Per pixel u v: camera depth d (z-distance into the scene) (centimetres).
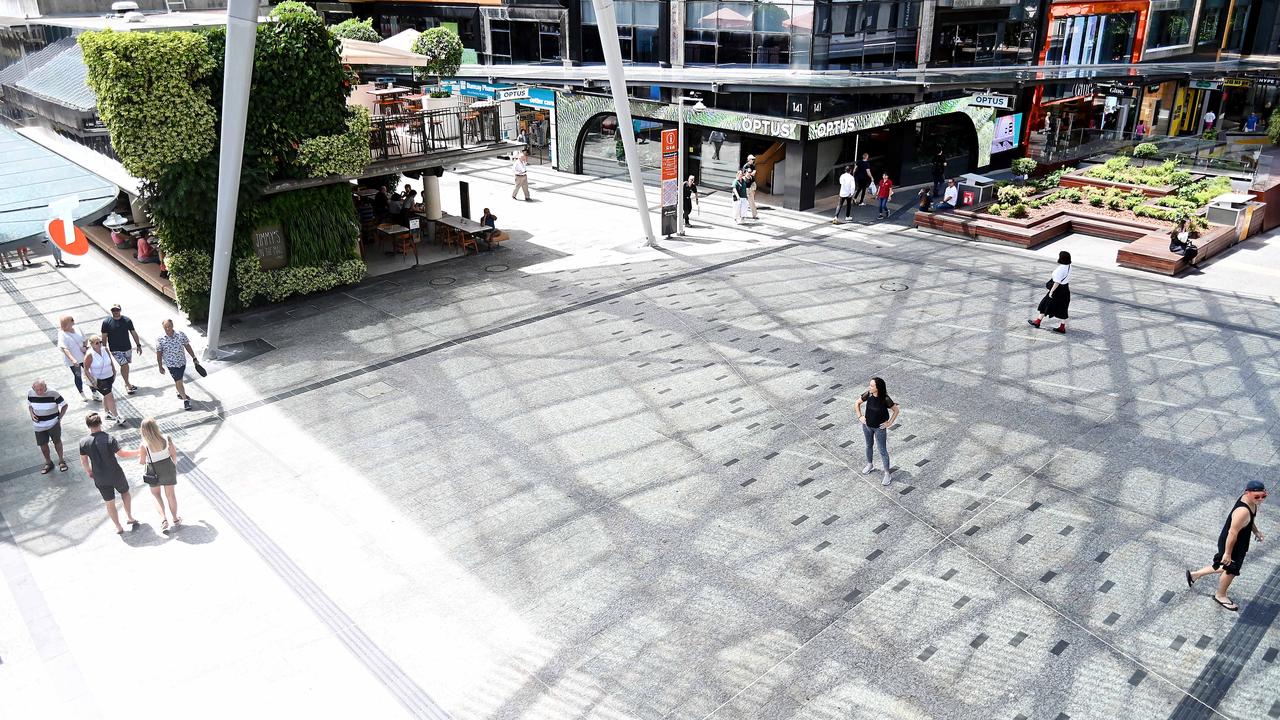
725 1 2720
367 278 2055
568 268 2108
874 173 2995
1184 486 1135
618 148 3153
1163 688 804
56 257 2169
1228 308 1775
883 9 2661
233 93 1430
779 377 1472
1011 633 874
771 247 2264
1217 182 2611
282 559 1016
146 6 2444
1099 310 1769
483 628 894
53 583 980
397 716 785
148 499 1152
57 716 792
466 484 1166
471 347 1631
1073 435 1269
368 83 2459
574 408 1378
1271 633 872
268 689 818
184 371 1410
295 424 1346
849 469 1190
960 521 1067
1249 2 4106
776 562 991
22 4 2312
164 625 909
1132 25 3438
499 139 2242
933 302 1820
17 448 1299
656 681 816
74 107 1736
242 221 1755
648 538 1040
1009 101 2542
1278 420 1304
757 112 2675
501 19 3481
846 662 836
